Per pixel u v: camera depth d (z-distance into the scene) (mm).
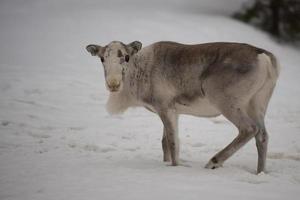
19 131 34594
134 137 34406
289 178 22641
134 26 84062
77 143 31406
